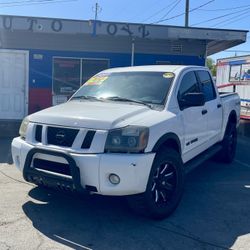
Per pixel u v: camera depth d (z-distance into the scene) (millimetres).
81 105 5043
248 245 3951
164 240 4012
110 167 3996
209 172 6941
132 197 4281
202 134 5848
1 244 3781
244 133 12117
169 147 4762
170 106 4930
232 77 17703
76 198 5184
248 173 6914
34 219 4449
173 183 4711
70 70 13297
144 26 12711
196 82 5926
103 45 13391
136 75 5609
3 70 12891
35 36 12867
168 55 13898
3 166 6883
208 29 13047
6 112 13117
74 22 12258
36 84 13141
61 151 4199
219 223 4512
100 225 4344
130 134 4117
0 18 11922
